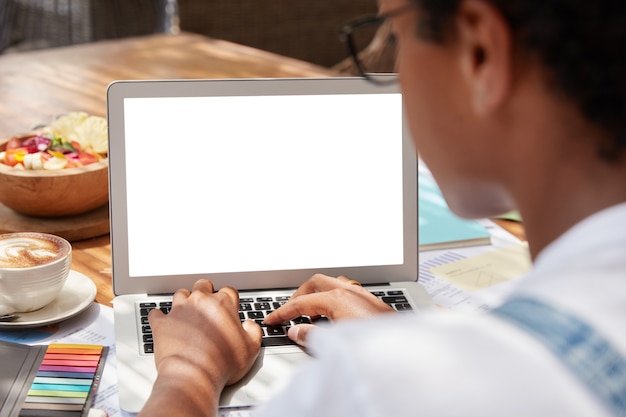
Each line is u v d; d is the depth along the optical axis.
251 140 1.20
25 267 1.06
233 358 0.95
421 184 1.58
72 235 1.33
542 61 0.42
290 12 3.08
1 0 3.01
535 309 0.40
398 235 1.23
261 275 1.20
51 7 3.04
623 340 0.38
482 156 0.47
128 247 1.17
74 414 0.90
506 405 0.37
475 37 0.44
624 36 0.41
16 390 0.93
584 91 0.42
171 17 3.17
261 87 1.20
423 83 0.48
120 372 0.98
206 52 2.24
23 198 1.30
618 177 0.43
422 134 0.50
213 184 1.19
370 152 1.22
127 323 1.08
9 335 1.07
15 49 3.02
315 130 1.21
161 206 1.17
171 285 1.18
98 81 1.97
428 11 0.46
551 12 0.41
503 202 0.51
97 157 1.39
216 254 1.19
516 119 0.45
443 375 0.38
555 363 0.38
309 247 1.21
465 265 1.31
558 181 0.45
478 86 0.45
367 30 3.09
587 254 0.41
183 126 1.18
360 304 1.07
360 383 0.39
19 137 1.41
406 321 0.42
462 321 0.40
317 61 3.17
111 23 3.09
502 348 0.38
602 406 0.37
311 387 0.41
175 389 0.86
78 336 1.08
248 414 0.92
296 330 1.05
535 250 0.47
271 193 1.20
